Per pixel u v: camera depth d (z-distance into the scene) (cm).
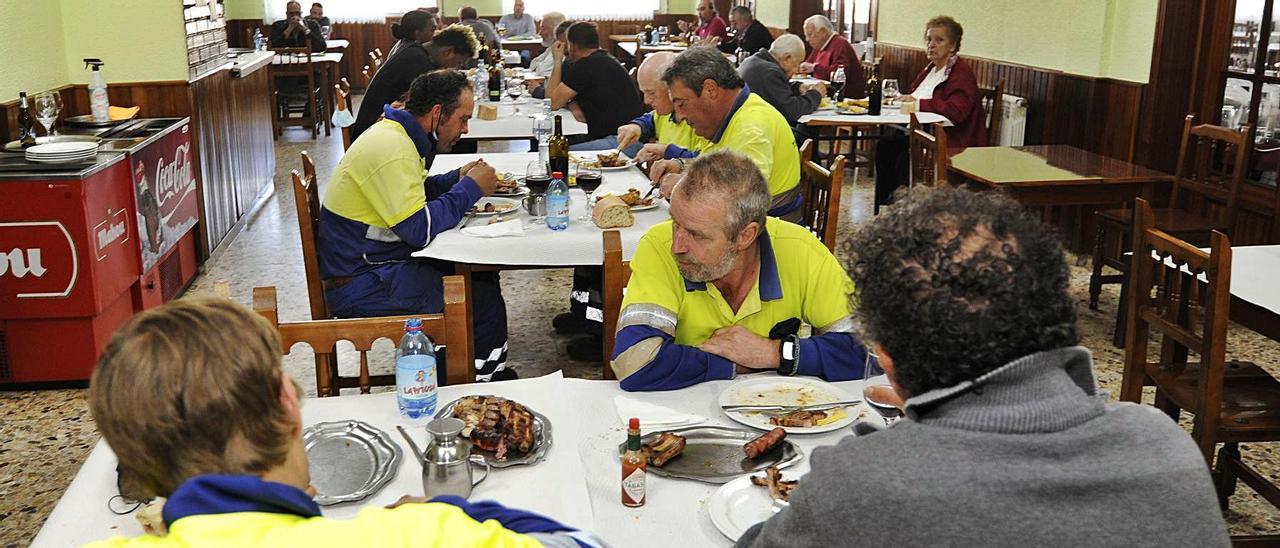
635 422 148
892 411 167
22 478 294
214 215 526
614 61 566
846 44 756
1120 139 527
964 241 98
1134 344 260
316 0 1292
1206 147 421
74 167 342
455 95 316
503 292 477
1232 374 265
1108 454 91
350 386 304
